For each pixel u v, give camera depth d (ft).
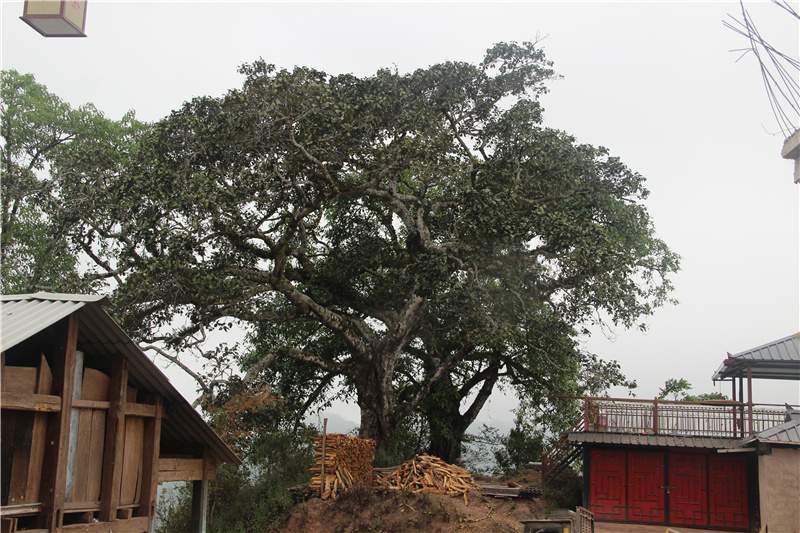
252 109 79.61
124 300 76.18
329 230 109.60
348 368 100.01
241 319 92.68
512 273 95.55
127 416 37.42
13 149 102.42
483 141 98.73
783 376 95.61
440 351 112.16
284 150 83.30
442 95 95.86
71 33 21.52
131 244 79.71
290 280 100.99
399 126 88.12
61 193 83.30
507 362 112.78
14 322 30.86
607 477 92.48
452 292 95.09
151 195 76.89
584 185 95.81
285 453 90.48
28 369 31.14
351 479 83.46
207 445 44.21
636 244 105.09
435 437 115.03
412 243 99.45
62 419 31.78
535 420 120.57
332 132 82.43
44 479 31.27
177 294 80.64
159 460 40.68
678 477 91.04
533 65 97.86
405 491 80.07
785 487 79.25
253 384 90.43
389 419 99.71
